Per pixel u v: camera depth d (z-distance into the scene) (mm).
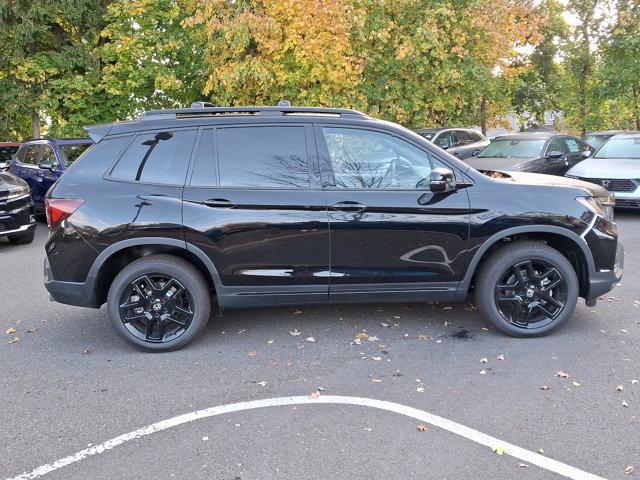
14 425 3396
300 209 4328
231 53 13227
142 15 15586
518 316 4637
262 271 4395
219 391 3795
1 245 9547
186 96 16984
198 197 4324
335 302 4551
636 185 10055
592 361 4148
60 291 4418
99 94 17031
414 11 13328
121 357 4414
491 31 13617
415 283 4512
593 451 3020
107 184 4367
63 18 16344
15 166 12242
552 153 11180
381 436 3199
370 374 4012
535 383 3812
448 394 3688
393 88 13789
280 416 3447
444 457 2988
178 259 4441
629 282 6227
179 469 2924
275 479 2824
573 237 4488
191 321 4461
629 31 19703
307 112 4594
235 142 4430
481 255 4492
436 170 4180
